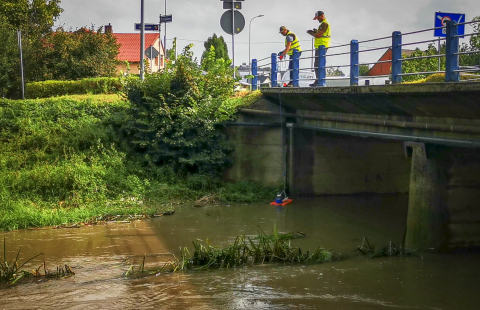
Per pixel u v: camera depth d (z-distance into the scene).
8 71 28.70
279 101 16.66
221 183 17.12
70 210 14.15
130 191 15.77
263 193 16.70
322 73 13.25
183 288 8.23
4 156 16.28
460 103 8.51
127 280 8.73
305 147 16.91
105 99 19.58
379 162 17.50
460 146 9.09
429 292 8.00
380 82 17.39
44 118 18.14
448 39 8.50
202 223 13.26
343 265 9.48
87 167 15.88
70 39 28.52
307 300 7.65
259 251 9.79
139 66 19.89
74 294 8.04
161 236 11.95
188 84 17.12
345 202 16.17
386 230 12.45
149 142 17.00
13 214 13.19
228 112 16.86
